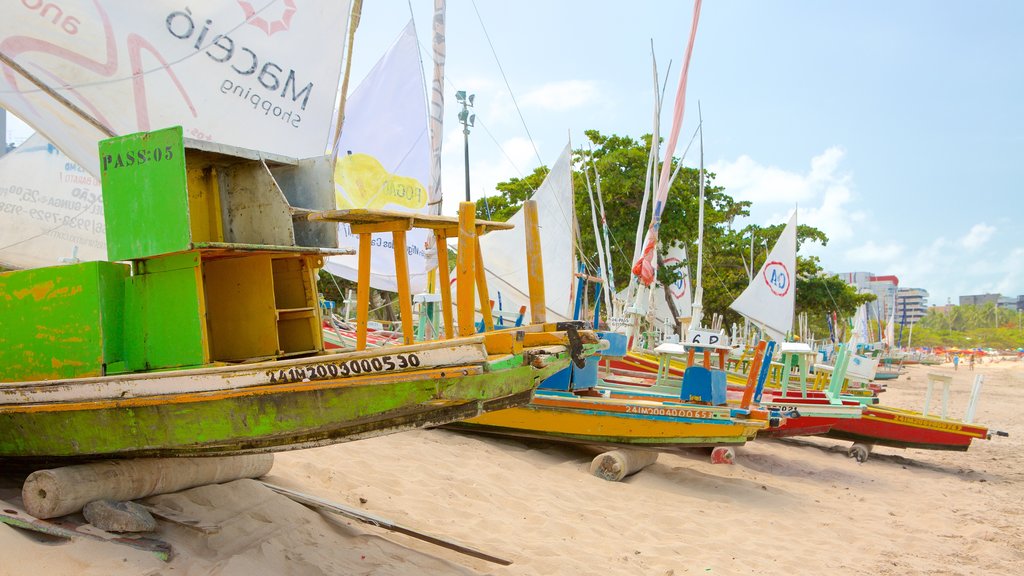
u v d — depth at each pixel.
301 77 10.23
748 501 10.28
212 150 5.80
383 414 4.97
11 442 5.87
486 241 19.33
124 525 5.23
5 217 10.89
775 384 18.70
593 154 35.31
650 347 24.08
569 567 6.59
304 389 4.98
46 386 5.43
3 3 7.52
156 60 8.66
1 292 5.99
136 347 5.64
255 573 5.16
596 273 34.50
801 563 7.75
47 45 7.84
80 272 5.62
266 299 6.04
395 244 5.77
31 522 5.01
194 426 5.19
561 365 5.86
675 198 34.00
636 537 7.94
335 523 6.55
